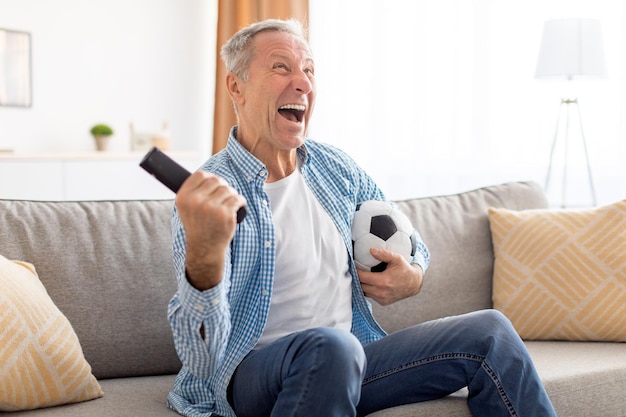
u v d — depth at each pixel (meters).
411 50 5.02
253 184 1.77
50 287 1.93
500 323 1.66
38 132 4.74
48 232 1.98
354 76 5.19
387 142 5.11
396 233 1.92
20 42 4.61
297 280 1.77
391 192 5.11
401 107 5.07
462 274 2.37
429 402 1.68
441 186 4.98
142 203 2.14
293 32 1.86
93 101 5.00
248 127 1.83
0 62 4.51
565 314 2.25
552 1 4.54
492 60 4.75
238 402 1.65
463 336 1.65
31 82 4.68
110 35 5.07
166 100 5.35
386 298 1.88
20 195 3.96
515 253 2.34
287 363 1.51
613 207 2.34
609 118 4.36
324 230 1.84
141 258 2.04
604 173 4.39
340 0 5.19
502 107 4.74
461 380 1.66
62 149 4.86
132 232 2.06
